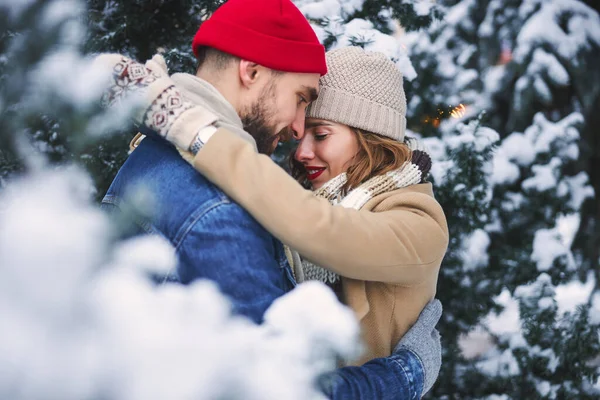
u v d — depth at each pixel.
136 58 2.51
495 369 3.14
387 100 1.51
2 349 0.39
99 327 0.44
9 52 0.55
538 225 3.50
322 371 0.58
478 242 3.19
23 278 0.41
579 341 3.14
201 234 1.06
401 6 2.84
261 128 1.28
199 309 0.51
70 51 0.56
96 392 0.43
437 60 3.42
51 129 1.91
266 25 1.25
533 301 3.17
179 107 1.11
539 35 3.80
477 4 3.94
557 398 3.19
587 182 3.74
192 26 2.57
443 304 3.06
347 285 1.36
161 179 1.13
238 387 0.48
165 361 0.45
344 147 1.50
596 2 4.18
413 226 1.32
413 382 1.28
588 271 3.90
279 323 0.58
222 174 1.08
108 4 2.46
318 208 1.13
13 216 0.43
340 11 2.70
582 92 3.81
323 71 1.32
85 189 0.50
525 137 3.64
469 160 2.83
